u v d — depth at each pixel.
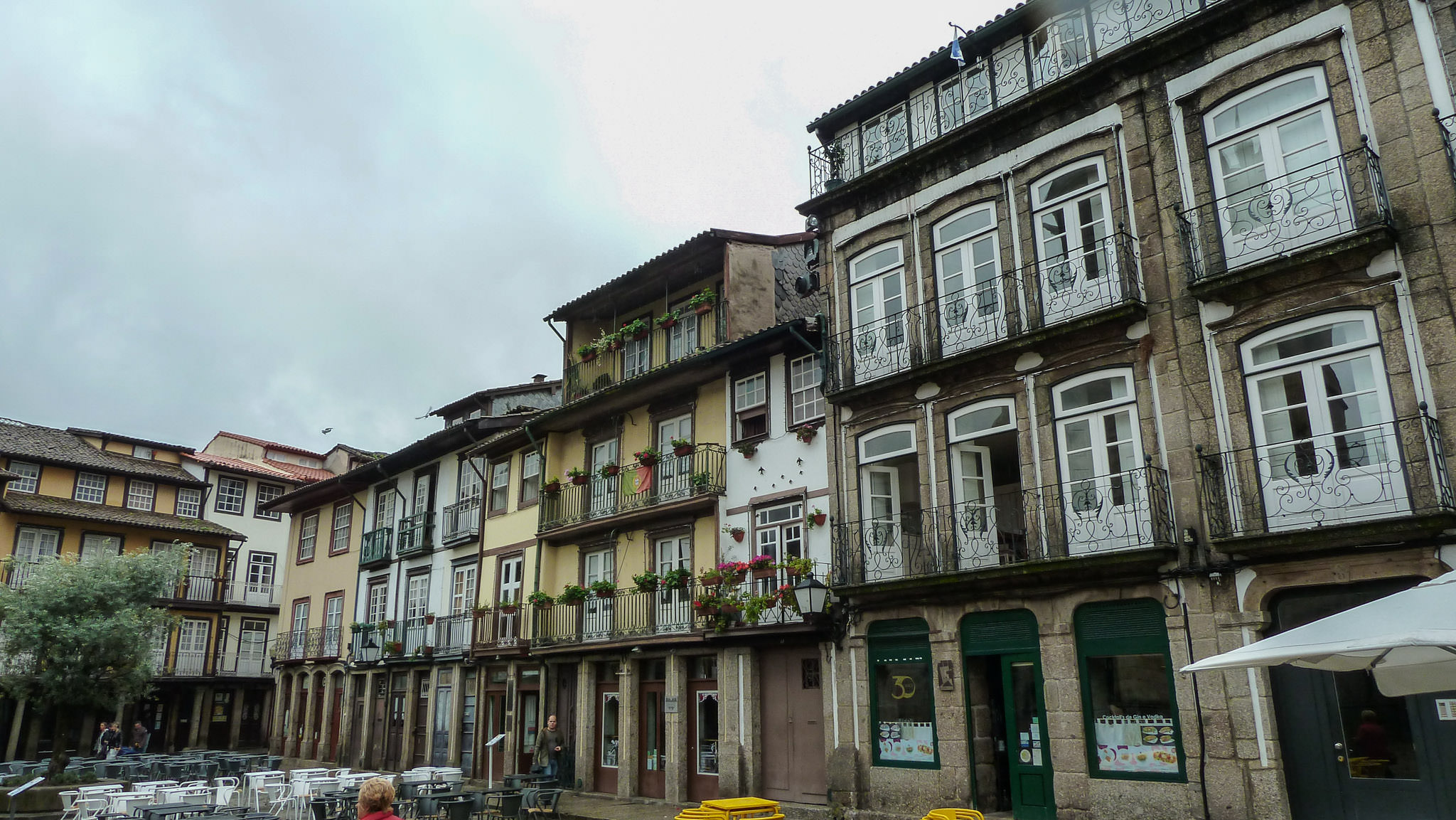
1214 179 12.24
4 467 32.41
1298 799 10.55
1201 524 11.64
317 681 30.59
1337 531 10.18
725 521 18.22
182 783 16.72
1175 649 11.62
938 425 14.73
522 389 27.94
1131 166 13.05
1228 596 11.27
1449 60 10.51
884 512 15.69
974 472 14.67
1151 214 12.75
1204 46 12.54
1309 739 10.59
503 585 23.83
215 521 38.28
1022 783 13.02
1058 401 13.40
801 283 18.17
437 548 26.47
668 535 19.48
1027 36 14.88
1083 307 13.26
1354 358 10.76
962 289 14.81
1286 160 11.64
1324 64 11.44
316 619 31.31
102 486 34.69
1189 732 11.32
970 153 15.05
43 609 21.81
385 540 28.61
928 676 14.27
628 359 22.62
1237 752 10.92
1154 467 12.13
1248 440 11.40
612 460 21.70
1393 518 9.81
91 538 32.88
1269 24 11.96
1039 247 14.00
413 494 28.19
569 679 21.38
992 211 14.68
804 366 17.44
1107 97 13.45
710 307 20.14
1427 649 7.02
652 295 22.44
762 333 17.36
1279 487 11.03
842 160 17.30
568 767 20.73
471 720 23.95
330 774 19.72
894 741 14.55
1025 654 13.21
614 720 19.91
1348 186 10.91
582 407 21.72
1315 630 6.50
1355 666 7.41
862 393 15.62
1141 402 12.45
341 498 31.70
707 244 19.98
